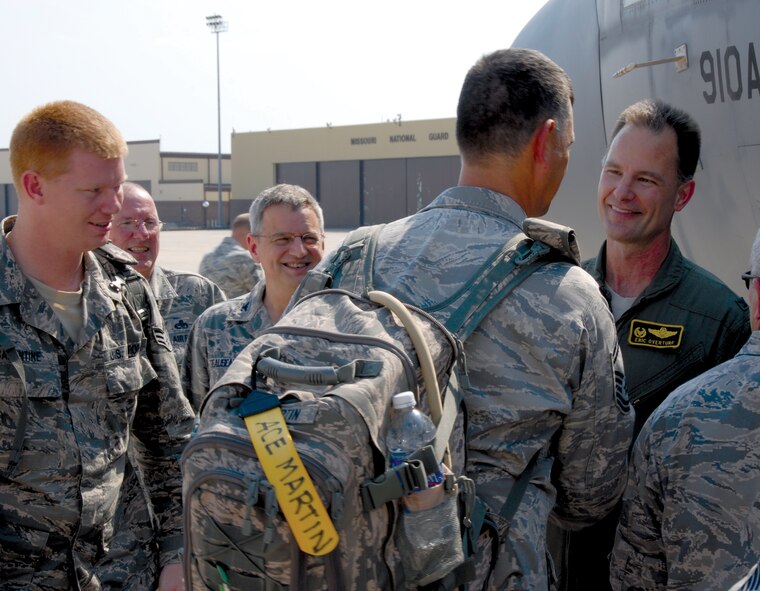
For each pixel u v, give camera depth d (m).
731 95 2.71
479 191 1.68
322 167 45.28
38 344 2.07
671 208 2.40
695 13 2.88
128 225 3.87
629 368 2.41
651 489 1.70
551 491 1.60
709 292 2.38
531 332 1.51
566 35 3.79
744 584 1.03
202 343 3.21
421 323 1.46
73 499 2.10
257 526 1.25
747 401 1.57
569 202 3.87
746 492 1.55
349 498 1.26
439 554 1.33
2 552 2.05
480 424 1.52
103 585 2.20
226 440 1.28
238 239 5.45
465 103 1.70
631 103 3.29
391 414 1.35
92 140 2.05
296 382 1.34
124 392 2.22
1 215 54.31
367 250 1.67
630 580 1.80
